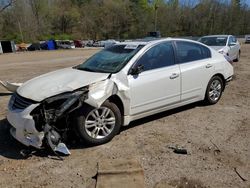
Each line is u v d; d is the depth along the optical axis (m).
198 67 6.08
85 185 3.58
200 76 6.15
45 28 83.94
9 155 4.38
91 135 4.54
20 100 4.40
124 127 5.38
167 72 5.45
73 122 4.45
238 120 5.73
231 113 6.16
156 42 5.49
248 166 3.98
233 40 14.96
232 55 14.21
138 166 3.89
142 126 5.42
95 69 5.20
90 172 3.87
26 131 4.21
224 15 89.12
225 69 6.80
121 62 5.10
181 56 5.85
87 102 4.31
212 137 4.92
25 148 4.58
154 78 5.22
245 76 10.88
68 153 4.29
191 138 4.88
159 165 4.01
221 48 13.14
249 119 5.80
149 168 3.93
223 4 90.44
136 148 4.53
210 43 13.92
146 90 5.11
